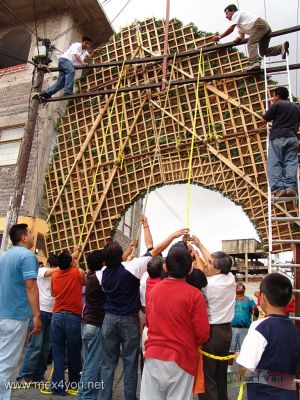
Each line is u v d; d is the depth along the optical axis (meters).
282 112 5.17
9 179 9.41
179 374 2.79
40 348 5.21
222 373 3.84
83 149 7.83
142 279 4.00
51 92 7.95
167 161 7.09
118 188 7.43
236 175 6.54
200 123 6.96
